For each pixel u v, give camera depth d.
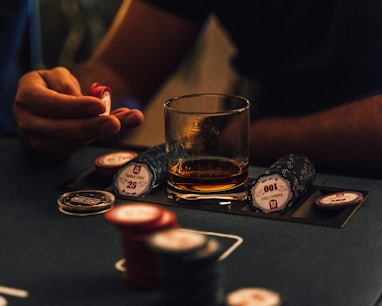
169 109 0.85
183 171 0.85
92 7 1.31
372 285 0.68
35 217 0.83
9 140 1.09
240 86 1.26
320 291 0.67
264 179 0.85
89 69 1.34
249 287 0.68
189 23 1.28
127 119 0.93
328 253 0.74
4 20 1.32
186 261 0.61
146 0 1.29
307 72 1.20
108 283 0.69
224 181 0.84
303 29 1.19
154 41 1.31
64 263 0.73
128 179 0.89
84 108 0.92
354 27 1.16
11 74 1.33
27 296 0.68
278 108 1.22
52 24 1.32
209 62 1.29
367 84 1.16
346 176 0.94
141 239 0.67
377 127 1.12
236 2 1.23
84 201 0.85
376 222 0.80
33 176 0.95
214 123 0.84
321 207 0.83
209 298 0.63
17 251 0.76
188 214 0.82
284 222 0.80
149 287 0.68
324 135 1.16
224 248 0.75
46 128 0.95
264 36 1.22
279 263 0.72
